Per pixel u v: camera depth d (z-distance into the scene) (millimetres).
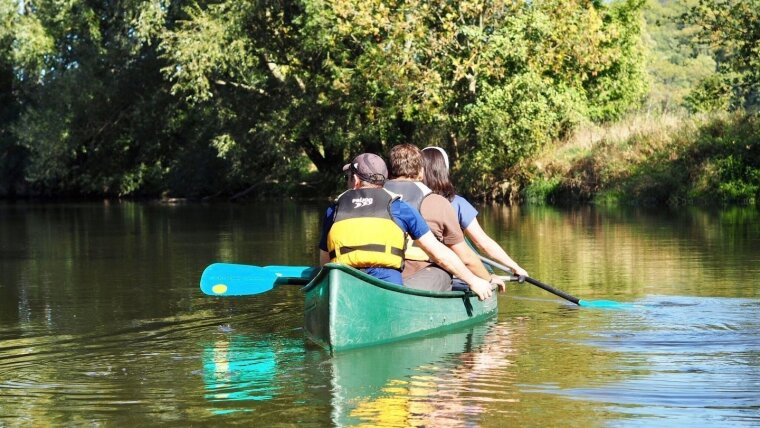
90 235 15648
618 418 4023
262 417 4090
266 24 27094
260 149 30031
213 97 29188
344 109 26266
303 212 22125
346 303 5414
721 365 4957
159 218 20641
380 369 4949
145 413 4191
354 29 23250
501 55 22312
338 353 5359
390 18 23031
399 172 6266
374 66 23219
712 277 8445
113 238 14797
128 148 34969
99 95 32375
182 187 32750
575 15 23531
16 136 33969
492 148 23000
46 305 7383
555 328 6125
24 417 4152
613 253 10766
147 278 9172
